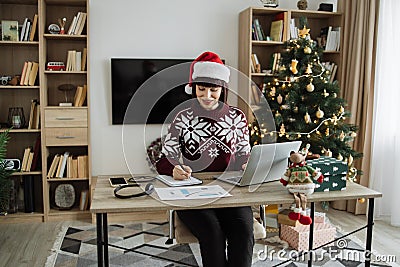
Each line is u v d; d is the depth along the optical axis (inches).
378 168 165.8
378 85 163.6
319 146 148.0
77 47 168.2
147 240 140.3
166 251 131.0
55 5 165.2
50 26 159.6
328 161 96.4
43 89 156.3
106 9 169.5
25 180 161.0
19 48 164.4
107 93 172.9
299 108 150.6
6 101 165.8
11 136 167.9
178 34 175.8
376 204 165.6
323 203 154.3
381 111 164.2
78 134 160.4
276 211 145.6
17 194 164.7
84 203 164.1
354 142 169.5
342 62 176.2
